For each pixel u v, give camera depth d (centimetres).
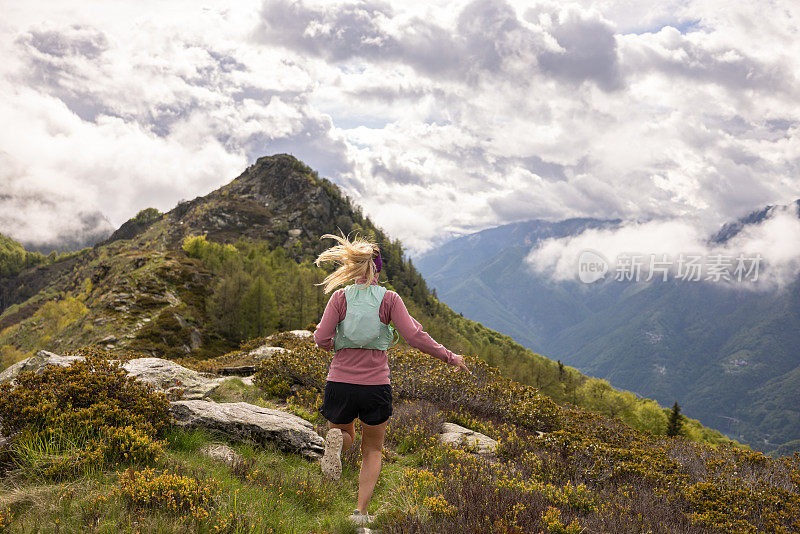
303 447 584
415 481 466
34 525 295
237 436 561
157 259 8819
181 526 312
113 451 424
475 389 1002
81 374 529
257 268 9512
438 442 691
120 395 532
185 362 1279
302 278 8612
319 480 476
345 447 368
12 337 10331
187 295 7738
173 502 338
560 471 623
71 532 293
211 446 524
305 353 1037
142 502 340
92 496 340
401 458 645
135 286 7425
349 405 346
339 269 364
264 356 1313
